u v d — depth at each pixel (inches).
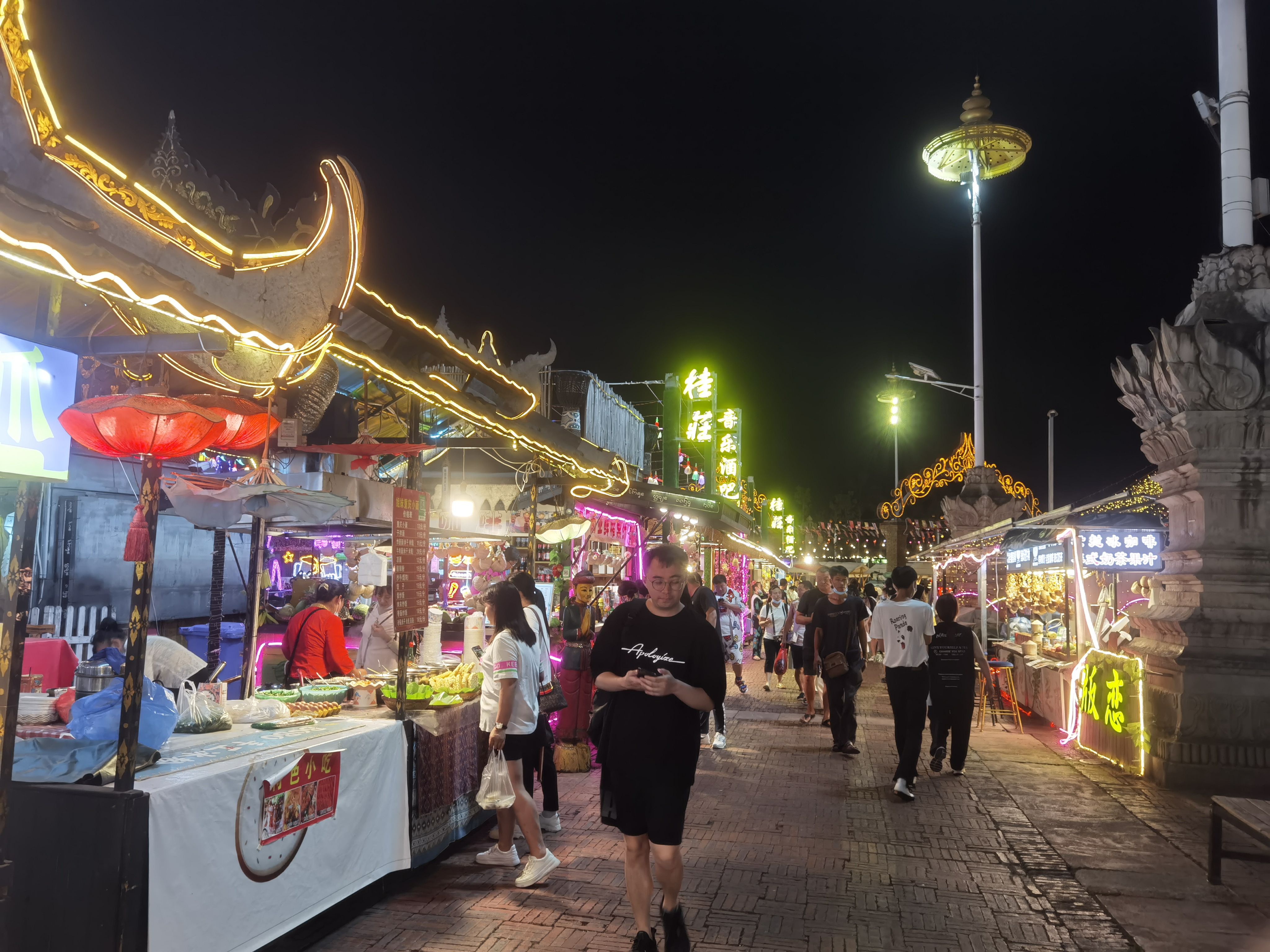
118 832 117.5
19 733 140.1
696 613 157.4
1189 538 315.6
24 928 118.3
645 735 149.9
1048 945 163.8
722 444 1136.8
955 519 860.0
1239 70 330.3
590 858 209.9
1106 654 343.6
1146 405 328.5
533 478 339.0
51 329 115.1
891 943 163.8
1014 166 921.5
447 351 210.4
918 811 259.8
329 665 257.9
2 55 85.0
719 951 159.3
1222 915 178.1
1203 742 289.0
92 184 96.0
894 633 285.1
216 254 114.3
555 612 470.9
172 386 157.0
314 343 137.3
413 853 191.2
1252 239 326.3
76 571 417.7
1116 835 235.9
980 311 892.0
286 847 149.6
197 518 202.5
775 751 354.9
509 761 192.7
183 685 171.9
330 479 253.3
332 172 136.0
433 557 449.4
